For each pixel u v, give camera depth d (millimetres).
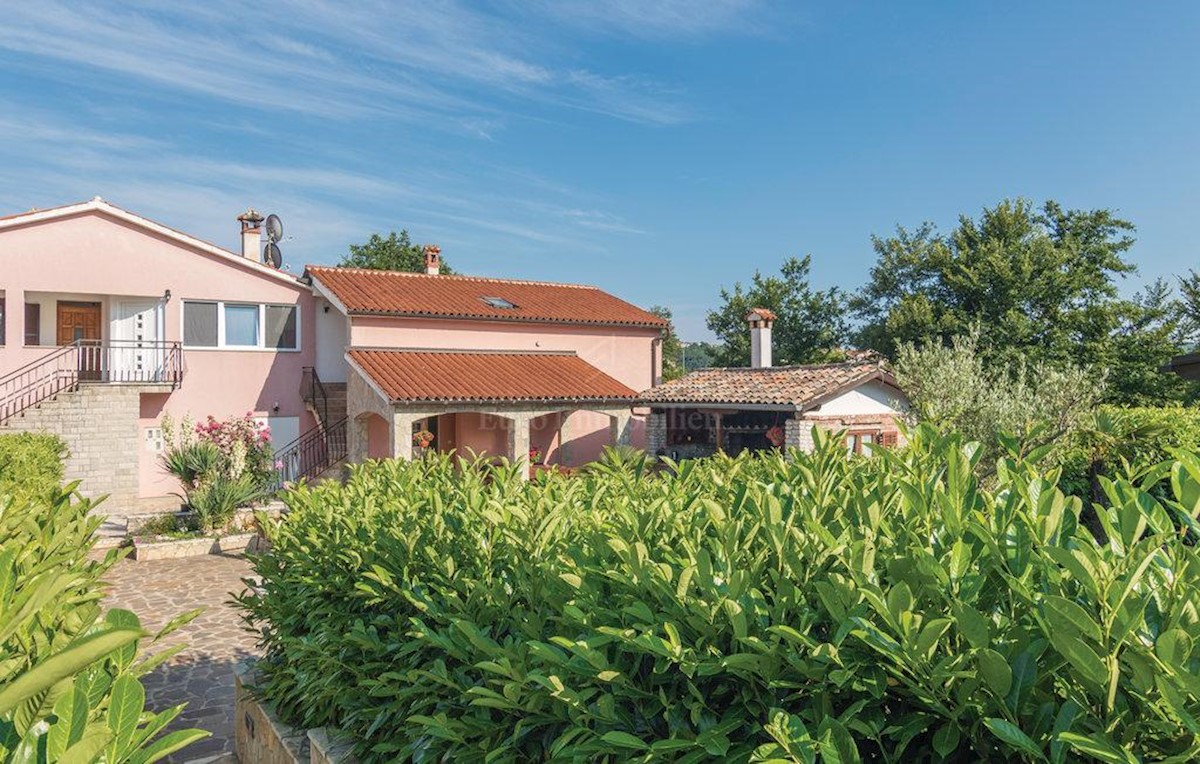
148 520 16531
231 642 9383
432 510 4285
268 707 5160
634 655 2502
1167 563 1932
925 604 1982
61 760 1300
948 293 34719
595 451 24547
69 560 3309
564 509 3771
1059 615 1538
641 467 5125
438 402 18422
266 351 22297
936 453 2963
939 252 34469
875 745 1996
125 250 20516
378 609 4160
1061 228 35469
